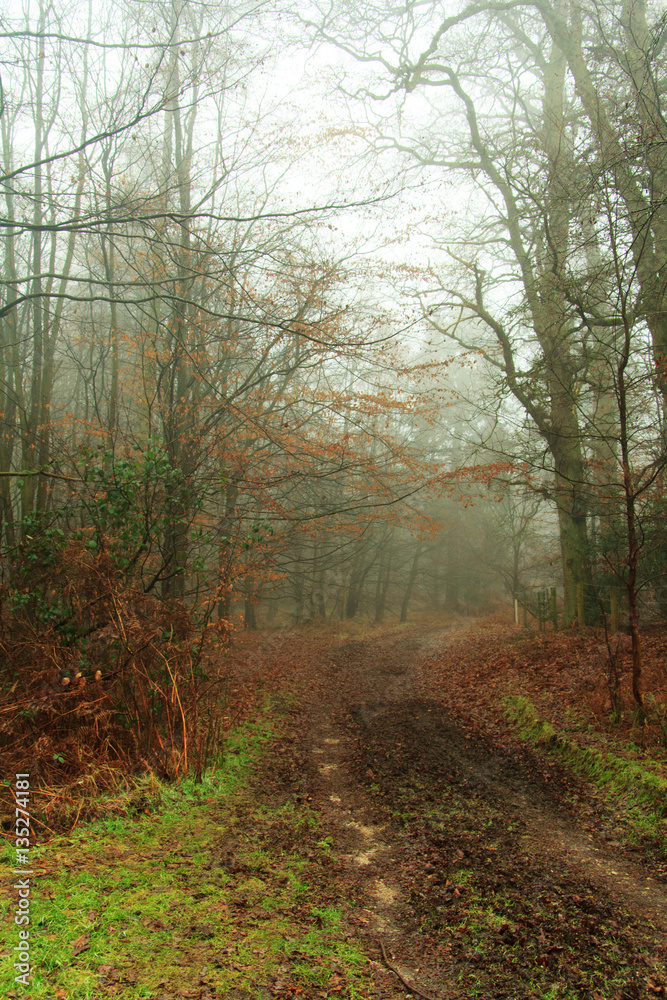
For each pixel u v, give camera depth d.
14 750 6.07
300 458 12.53
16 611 7.19
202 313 12.55
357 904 4.63
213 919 4.03
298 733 9.89
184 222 11.13
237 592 12.21
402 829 6.10
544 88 16.72
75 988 3.10
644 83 9.79
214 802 6.29
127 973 3.31
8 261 14.52
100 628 7.16
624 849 5.45
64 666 6.80
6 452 12.33
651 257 10.29
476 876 5.05
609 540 12.68
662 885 4.79
